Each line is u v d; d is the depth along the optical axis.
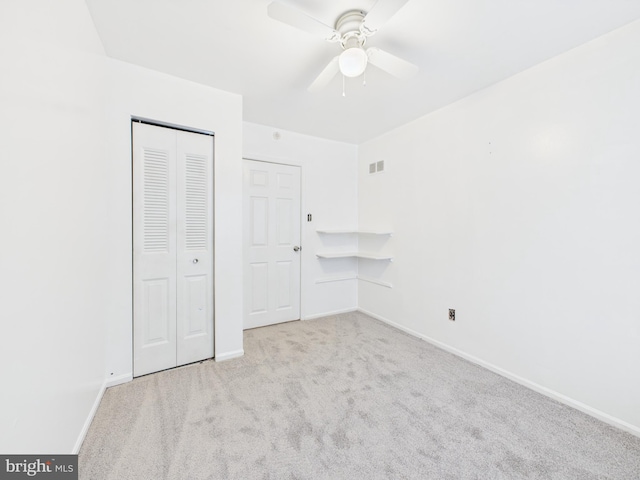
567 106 1.79
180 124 2.15
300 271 3.50
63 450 1.22
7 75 0.87
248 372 2.18
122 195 1.96
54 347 1.15
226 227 2.38
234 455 1.37
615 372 1.61
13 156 0.90
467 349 2.44
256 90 2.34
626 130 1.56
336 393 1.91
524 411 1.74
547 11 1.45
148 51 1.83
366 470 1.29
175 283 2.22
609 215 1.63
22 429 0.93
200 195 2.30
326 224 3.66
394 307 3.26
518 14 1.47
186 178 2.24
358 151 3.87
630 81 1.54
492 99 2.23
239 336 2.46
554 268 1.87
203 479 1.24
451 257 2.58
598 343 1.68
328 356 2.48
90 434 1.49
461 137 2.48
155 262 2.13
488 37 1.66
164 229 2.17
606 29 1.59
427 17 1.49
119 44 1.76
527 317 2.02
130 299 2.01
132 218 2.03
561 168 1.83
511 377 2.11
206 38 1.69
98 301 1.74
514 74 2.07
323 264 3.65
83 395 1.47
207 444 1.44
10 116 0.88
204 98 2.25
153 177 2.11
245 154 3.05
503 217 2.17
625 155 1.56
